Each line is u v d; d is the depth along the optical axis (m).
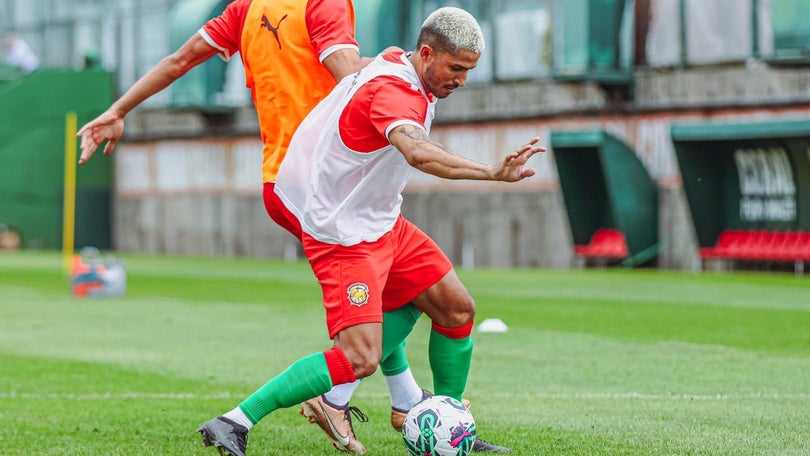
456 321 18.72
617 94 71.25
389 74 16.86
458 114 79.94
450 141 80.31
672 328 38.47
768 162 64.00
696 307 45.84
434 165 15.92
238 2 19.09
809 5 61.22
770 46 66.12
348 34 17.91
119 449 19.94
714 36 68.25
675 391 25.83
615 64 70.00
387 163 17.38
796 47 61.75
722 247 66.56
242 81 94.44
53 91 105.31
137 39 103.75
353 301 17.39
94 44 107.81
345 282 17.44
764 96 65.75
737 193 66.00
